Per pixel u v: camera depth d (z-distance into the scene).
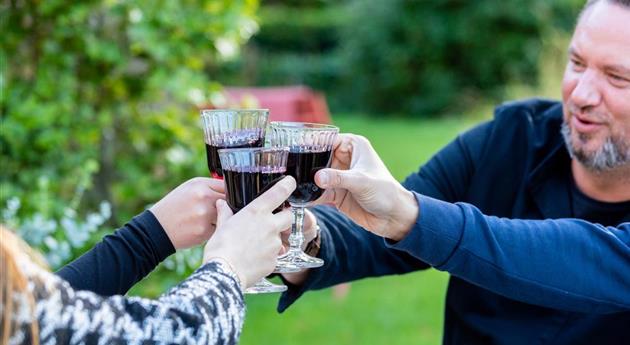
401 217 1.53
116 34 3.51
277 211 1.57
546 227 1.59
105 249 1.59
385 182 1.50
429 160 2.08
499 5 12.15
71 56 3.35
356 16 13.14
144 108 3.62
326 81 13.58
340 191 1.59
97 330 1.15
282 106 5.93
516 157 1.99
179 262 2.80
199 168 3.38
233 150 1.46
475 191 2.02
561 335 1.84
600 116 1.76
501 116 2.03
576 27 1.86
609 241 1.59
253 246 1.37
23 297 1.10
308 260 1.64
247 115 1.63
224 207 1.55
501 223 1.58
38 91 3.24
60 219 2.98
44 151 3.21
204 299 1.24
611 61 1.71
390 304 4.66
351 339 4.11
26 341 1.10
